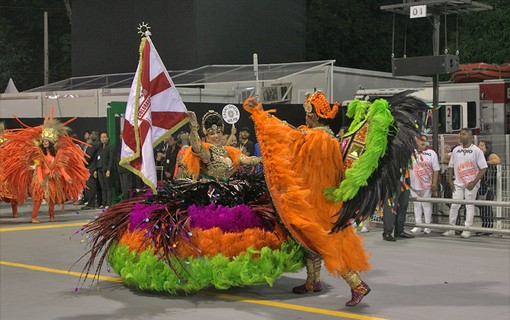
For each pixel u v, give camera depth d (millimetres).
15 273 9953
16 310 7887
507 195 13500
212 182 8469
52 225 15305
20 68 42625
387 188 7695
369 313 7617
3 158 15703
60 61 43844
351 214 7586
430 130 19344
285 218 7598
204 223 8086
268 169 7609
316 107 7840
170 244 8008
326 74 21719
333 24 37562
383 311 7699
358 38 38062
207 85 23766
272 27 28297
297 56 29250
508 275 9680
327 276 9672
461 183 13242
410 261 10727
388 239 12852
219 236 8039
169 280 8188
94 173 18750
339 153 7602
